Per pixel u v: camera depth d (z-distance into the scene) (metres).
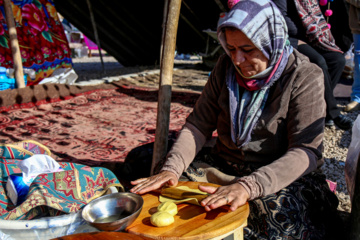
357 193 1.48
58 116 4.52
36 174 1.68
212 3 8.21
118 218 1.36
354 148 1.80
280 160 1.52
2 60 5.26
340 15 5.64
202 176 1.86
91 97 5.62
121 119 4.40
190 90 6.12
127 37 9.73
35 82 5.62
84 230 1.44
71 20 9.53
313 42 3.24
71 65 6.41
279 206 1.51
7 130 3.86
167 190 1.51
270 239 1.50
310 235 1.53
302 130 1.57
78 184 1.65
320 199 1.64
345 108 4.29
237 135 1.69
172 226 1.25
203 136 1.89
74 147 3.32
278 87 1.62
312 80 1.58
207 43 9.31
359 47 4.12
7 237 1.36
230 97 1.69
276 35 1.50
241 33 1.46
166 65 2.22
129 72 8.77
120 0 8.57
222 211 1.35
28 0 5.58
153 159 2.33
